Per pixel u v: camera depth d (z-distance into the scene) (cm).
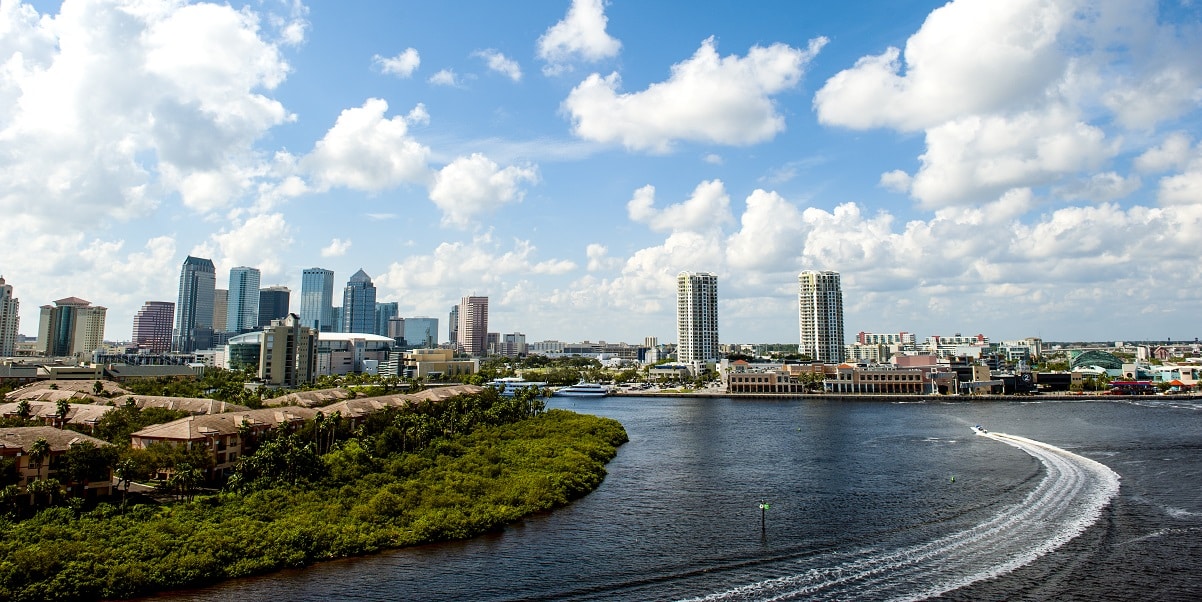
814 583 10244
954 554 11525
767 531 12850
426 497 13712
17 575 9188
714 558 11325
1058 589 9988
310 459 14538
